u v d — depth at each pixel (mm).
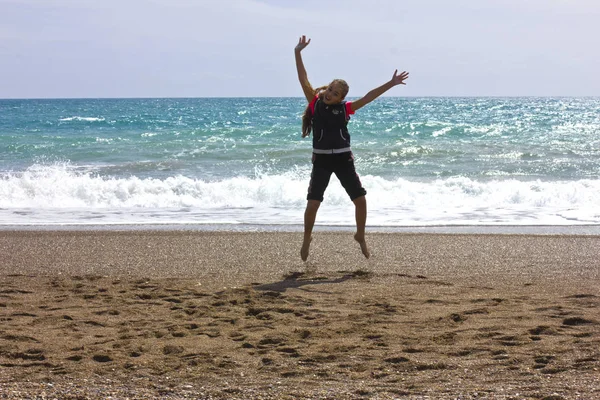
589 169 19094
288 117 50344
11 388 3006
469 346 3691
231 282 5836
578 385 2891
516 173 18328
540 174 18156
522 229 9734
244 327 4250
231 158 21172
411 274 6199
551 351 3529
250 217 11109
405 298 5086
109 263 6836
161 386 3062
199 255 7273
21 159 21156
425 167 19562
